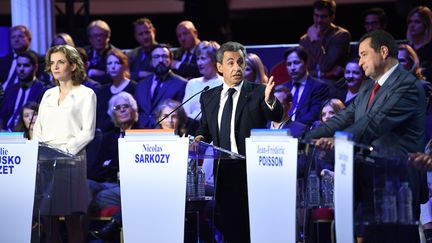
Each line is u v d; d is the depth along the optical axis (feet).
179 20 82.99
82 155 39.99
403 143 32.09
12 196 34.27
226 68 37.17
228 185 36.40
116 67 56.70
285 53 53.26
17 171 34.19
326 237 33.81
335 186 29.78
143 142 33.65
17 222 34.19
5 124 59.00
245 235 36.42
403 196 28.99
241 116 36.73
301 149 32.04
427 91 48.70
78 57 41.04
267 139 32.42
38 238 35.37
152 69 60.08
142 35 60.80
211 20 72.18
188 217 36.65
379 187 28.71
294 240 31.60
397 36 78.13
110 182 49.80
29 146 34.14
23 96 59.06
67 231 40.14
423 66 54.34
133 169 33.73
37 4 64.13
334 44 56.75
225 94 37.55
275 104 36.01
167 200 33.42
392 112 31.78
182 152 33.27
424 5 68.13
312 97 51.85
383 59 32.94
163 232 33.47
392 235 28.91
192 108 53.78
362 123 31.65
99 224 48.37
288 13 81.15
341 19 79.41
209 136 38.17
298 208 32.32
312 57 57.47
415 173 29.55
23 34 61.87
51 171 36.50
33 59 59.16
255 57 52.65
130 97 51.65
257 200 32.71
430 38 54.65
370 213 28.63
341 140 28.96
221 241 41.16
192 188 35.94
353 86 51.21
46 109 40.68
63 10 80.59
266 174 32.42
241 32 83.20
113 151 50.70
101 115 56.44
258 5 81.61
